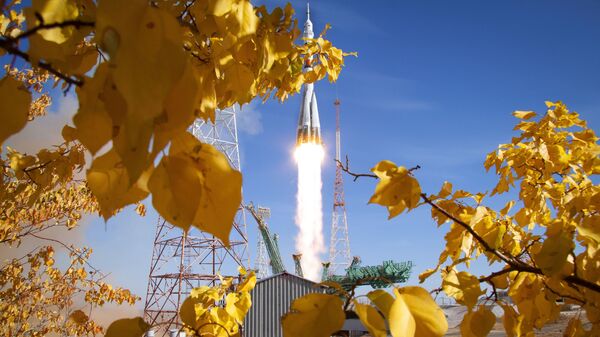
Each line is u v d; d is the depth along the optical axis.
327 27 2.14
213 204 0.55
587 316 1.27
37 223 5.64
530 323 1.35
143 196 0.58
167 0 1.02
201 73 1.05
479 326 1.15
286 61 1.29
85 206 6.08
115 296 7.75
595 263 1.22
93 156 0.55
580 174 2.27
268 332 21.08
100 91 0.55
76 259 7.59
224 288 1.50
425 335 0.81
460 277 1.13
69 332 7.29
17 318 7.17
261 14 1.13
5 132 0.61
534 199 2.23
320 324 0.84
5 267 7.03
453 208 1.69
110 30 0.44
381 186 1.01
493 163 2.40
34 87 4.16
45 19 0.65
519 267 1.28
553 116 2.40
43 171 1.81
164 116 0.51
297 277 21.73
